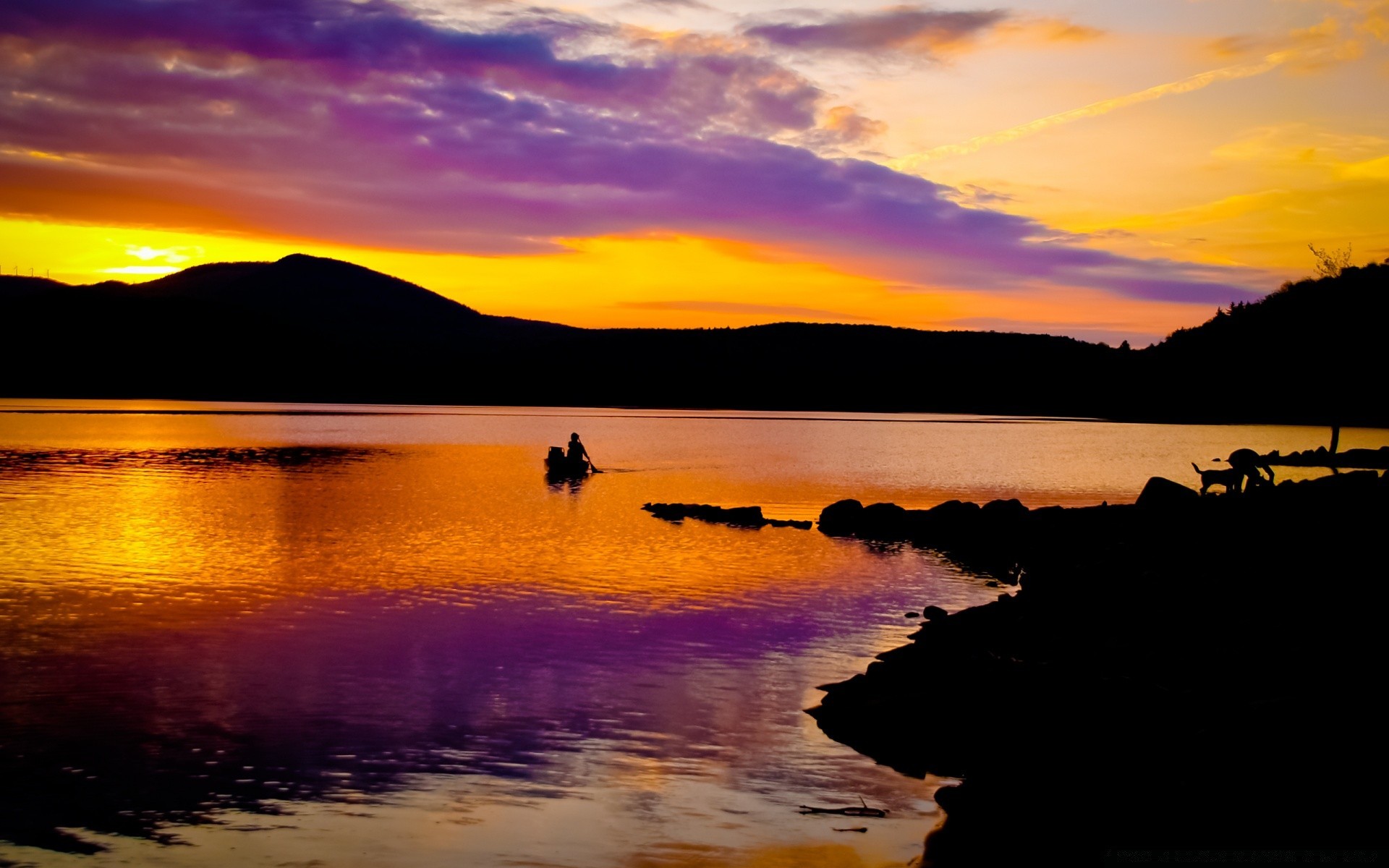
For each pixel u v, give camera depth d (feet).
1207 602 47.09
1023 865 25.76
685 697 40.73
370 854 26.94
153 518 90.38
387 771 32.55
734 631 51.96
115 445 186.50
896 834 28.63
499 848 27.32
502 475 143.23
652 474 155.84
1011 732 35.09
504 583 63.31
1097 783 29.81
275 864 26.27
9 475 127.03
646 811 29.91
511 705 39.29
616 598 59.57
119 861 26.25
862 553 81.10
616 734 36.35
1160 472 174.50
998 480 157.28
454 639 49.21
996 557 80.07
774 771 33.19
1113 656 41.78
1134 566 56.85
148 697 39.34
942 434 305.94
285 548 75.36
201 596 57.62
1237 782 27.32
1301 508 65.21
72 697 39.14
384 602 57.16
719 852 27.37
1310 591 46.50
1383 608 42.50
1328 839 24.90
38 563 67.15
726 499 121.08
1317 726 28.84
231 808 29.53
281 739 35.12
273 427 261.65
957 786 31.91
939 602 61.26
